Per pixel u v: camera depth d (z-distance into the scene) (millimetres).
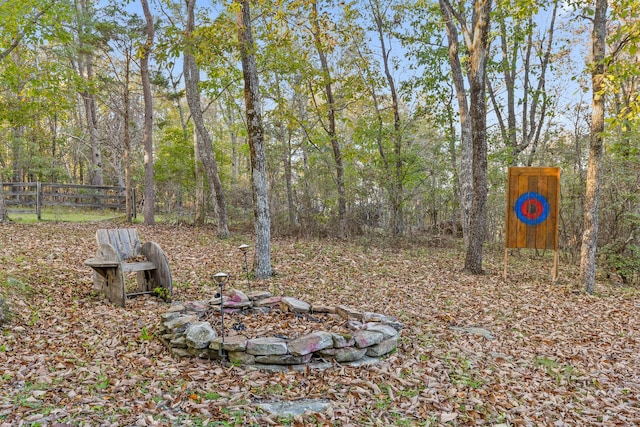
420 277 8211
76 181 25562
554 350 4863
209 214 15359
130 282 6918
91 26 12500
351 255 9930
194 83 11742
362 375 3729
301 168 13336
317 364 3811
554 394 3842
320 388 3457
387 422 3074
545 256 11789
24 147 19406
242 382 3479
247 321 4574
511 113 15438
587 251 7617
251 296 5266
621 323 5930
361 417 3098
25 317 4715
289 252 9797
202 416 2934
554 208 8383
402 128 12711
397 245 11859
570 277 8938
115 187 15789
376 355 4113
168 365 3754
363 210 13438
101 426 2711
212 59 7578
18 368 3508
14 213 13773
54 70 10906
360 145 13320
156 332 4516
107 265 5465
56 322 4703
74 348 4039
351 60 13094
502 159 13156
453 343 4762
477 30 8453
